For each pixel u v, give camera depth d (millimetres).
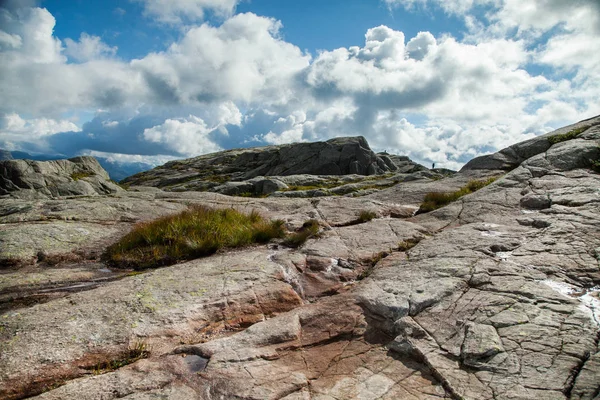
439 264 8234
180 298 7320
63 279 8672
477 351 5152
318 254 10180
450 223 12367
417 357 5438
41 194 27312
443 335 5742
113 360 5586
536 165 15797
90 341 5855
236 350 5727
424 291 7043
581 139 17328
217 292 7633
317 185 51875
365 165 71250
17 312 6594
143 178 101438
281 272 8906
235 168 89438
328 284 8656
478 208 12953
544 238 9156
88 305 6875
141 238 11414
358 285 7992
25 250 10141
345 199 18266
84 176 32906
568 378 4516
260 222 13289
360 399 4617
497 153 21078
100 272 9477
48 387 4953
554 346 5102
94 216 14234
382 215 15141
